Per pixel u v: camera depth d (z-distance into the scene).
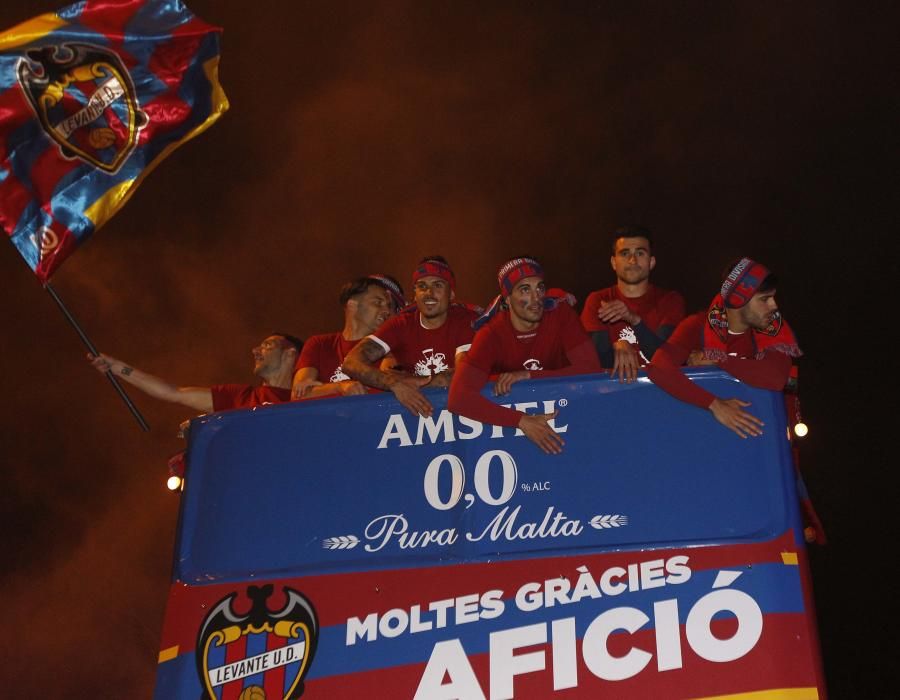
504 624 4.11
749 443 4.24
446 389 4.58
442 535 4.31
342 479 4.49
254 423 4.66
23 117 5.35
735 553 4.07
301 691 4.14
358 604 4.24
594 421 4.38
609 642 4.02
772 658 3.89
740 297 4.52
